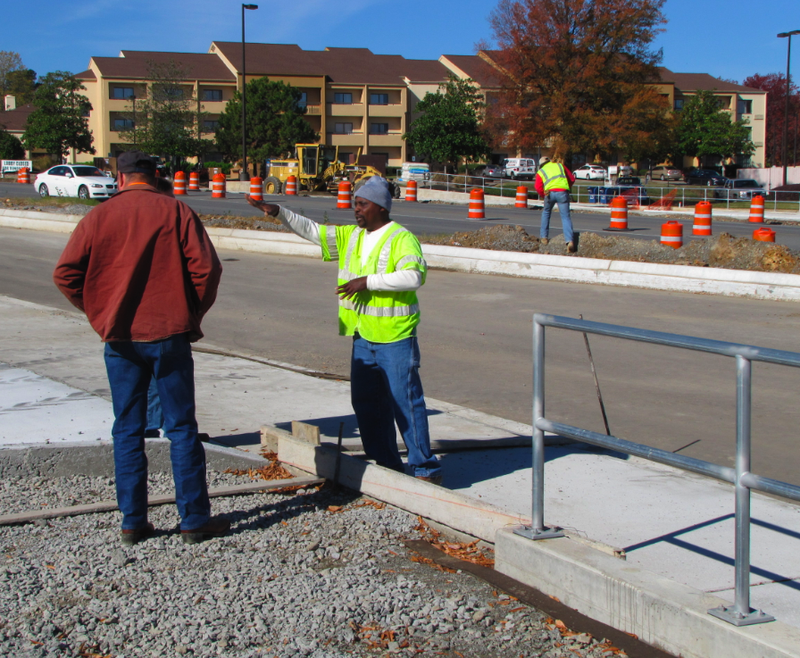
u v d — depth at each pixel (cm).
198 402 671
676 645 310
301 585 365
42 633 317
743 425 293
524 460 564
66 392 654
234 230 1955
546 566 363
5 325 998
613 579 334
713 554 409
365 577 376
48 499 468
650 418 682
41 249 1939
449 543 426
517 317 1144
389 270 461
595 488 507
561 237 1692
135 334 388
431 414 676
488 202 3975
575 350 944
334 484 498
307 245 1805
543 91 4938
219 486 491
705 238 1575
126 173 400
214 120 7506
